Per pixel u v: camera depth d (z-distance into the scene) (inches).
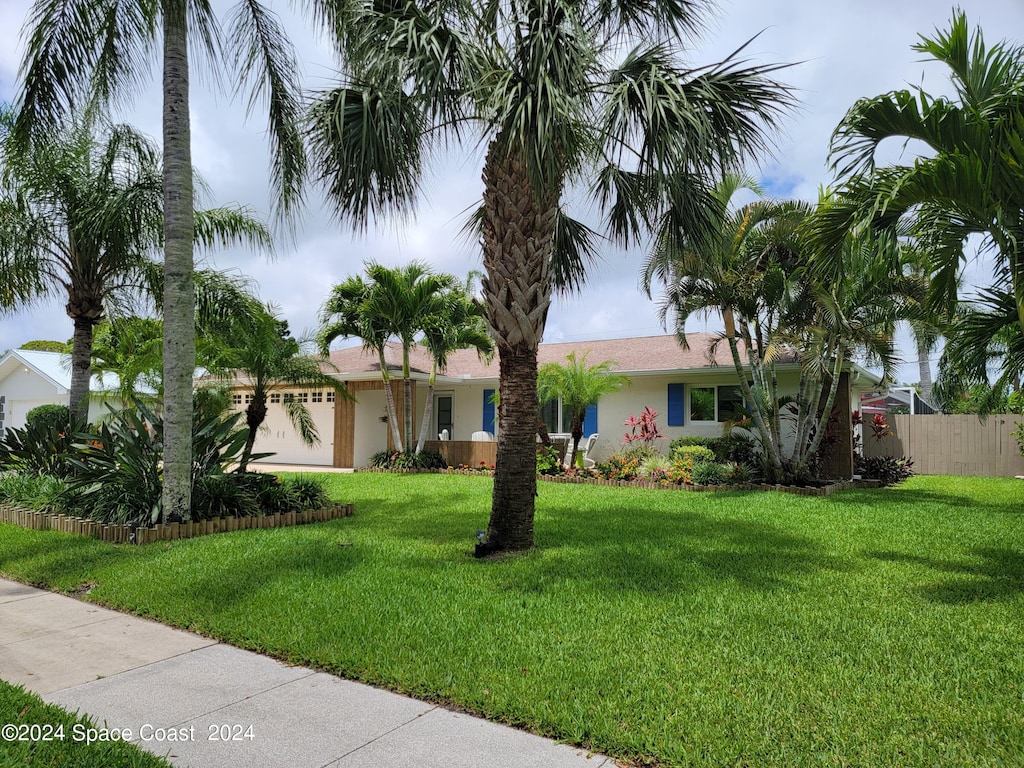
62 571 257.9
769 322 518.6
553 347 854.5
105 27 345.4
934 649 164.9
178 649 177.6
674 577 235.0
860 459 641.0
